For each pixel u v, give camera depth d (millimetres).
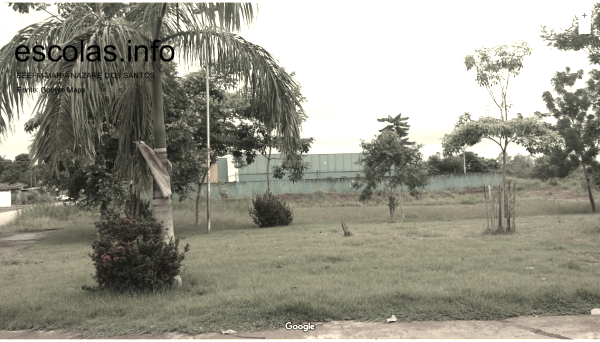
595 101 25250
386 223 21531
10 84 6625
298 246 13055
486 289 6809
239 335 5387
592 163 25781
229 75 8195
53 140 6297
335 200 41281
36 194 56406
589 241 12531
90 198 18266
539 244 12266
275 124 8102
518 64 24438
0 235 22062
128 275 7344
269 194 22328
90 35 6797
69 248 15211
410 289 6965
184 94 18766
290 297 6598
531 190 47031
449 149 22547
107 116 7531
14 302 7074
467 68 25094
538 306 6234
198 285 7973
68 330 5879
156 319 6012
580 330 5328
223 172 53906
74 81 6227
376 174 23703
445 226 18641
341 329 5520
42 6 11898
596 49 16594
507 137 21516
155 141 7801
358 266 9391
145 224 7617
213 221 24859
